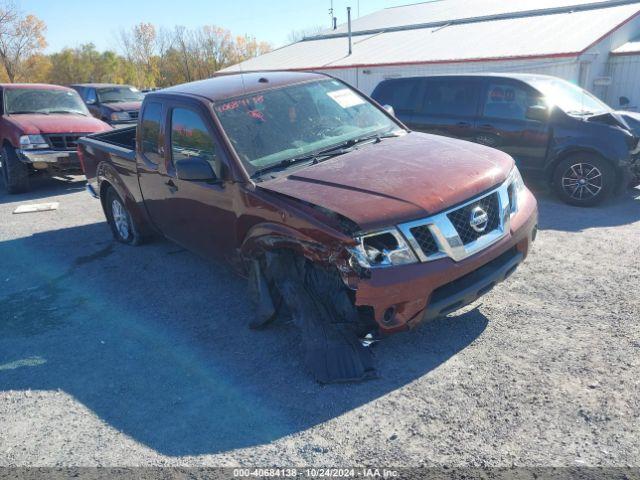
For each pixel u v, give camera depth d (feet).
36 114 34.53
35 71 195.72
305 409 10.27
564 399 9.78
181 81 179.52
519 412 9.57
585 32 55.06
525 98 24.09
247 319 14.24
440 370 11.08
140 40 194.59
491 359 11.29
